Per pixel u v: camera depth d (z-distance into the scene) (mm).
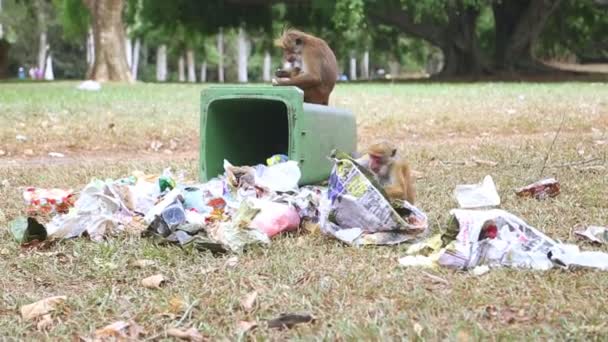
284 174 5684
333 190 4938
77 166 8602
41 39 63594
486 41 44312
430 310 3521
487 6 39906
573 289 3771
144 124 12219
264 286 3986
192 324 3508
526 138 10641
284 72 6988
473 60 35812
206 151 6395
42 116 12914
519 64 36000
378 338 3178
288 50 7012
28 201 6066
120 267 4367
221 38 69062
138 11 38094
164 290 3938
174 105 15312
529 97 16875
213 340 3332
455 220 4488
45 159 9711
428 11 33250
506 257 4191
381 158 5191
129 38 54562
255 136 7371
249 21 37094
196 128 12039
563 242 4773
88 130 11539
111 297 3863
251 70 82250
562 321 3316
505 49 35906
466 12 35438
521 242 4332
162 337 3387
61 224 5051
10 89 21188
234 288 3936
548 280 3912
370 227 4855
